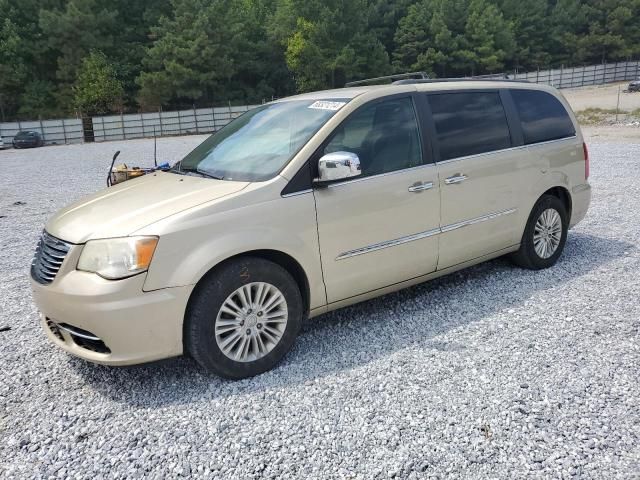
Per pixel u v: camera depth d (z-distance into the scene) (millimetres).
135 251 3070
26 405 3281
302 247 3572
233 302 3367
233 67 56812
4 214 9688
